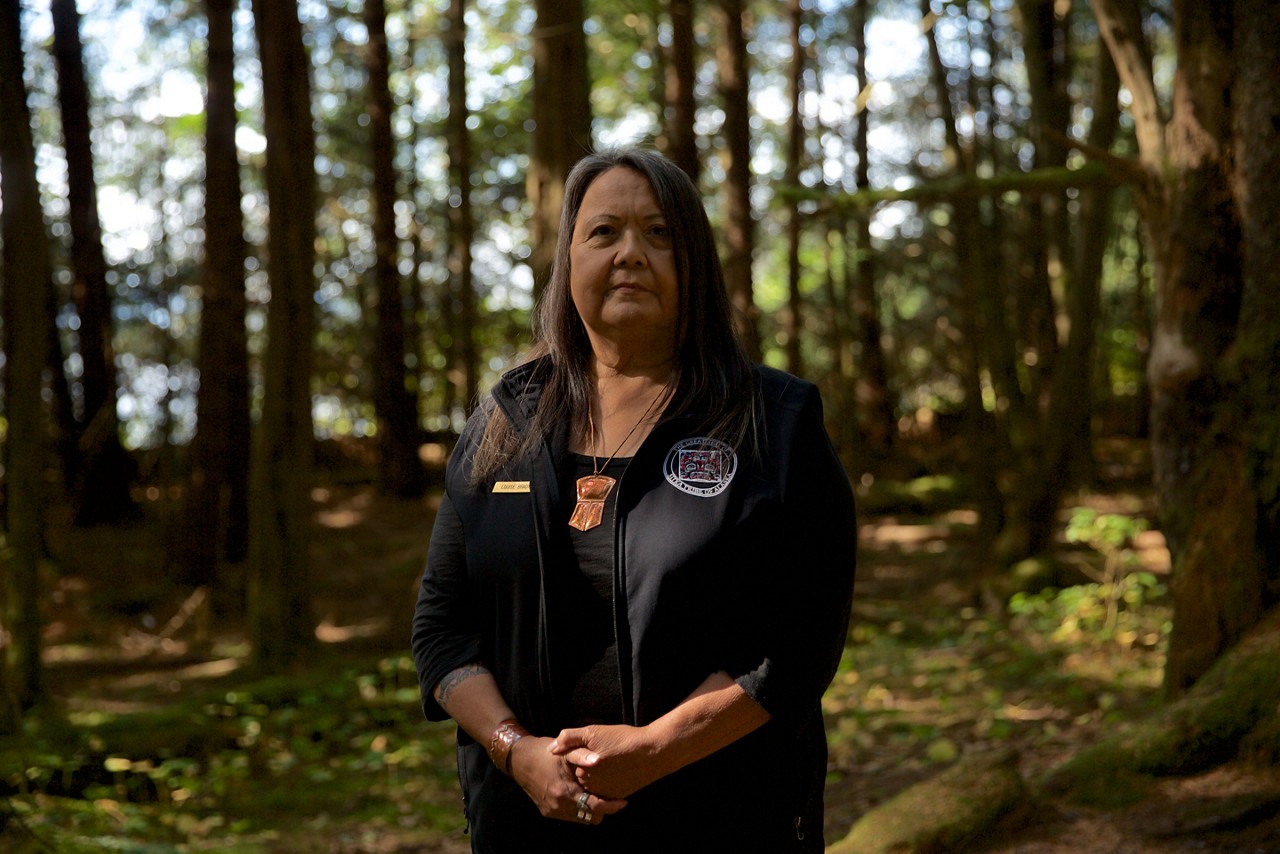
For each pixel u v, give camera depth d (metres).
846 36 17.64
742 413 1.63
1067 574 9.40
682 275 1.71
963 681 6.67
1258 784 3.58
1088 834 3.53
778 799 1.62
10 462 6.52
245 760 5.91
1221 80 4.39
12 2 6.78
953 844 3.50
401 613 10.16
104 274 14.70
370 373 20.25
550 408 1.73
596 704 1.61
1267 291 4.26
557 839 1.63
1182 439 4.46
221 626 10.58
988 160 16.67
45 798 5.22
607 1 15.53
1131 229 19.56
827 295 19.48
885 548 13.30
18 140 6.58
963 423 20.16
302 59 8.05
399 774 5.87
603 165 1.77
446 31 15.95
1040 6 9.93
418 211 20.20
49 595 11.16
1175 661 4.45
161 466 16.23
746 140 11.36
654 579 1.56
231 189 11.62
